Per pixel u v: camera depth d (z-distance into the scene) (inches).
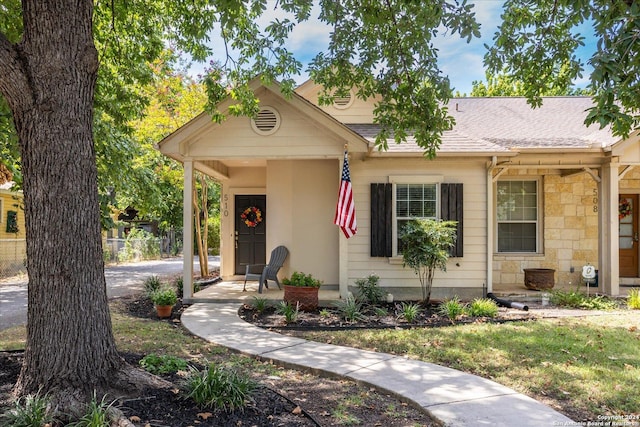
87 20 149.7
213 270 682.8
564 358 207.5
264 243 498.0
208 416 133.5
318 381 183.0
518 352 217.5
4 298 405.4
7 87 139.5
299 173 415.5
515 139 413.4
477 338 244.8
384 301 369.7
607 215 387.2
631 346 225.9
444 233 345.7
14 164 389.4
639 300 340.5
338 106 450.9
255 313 325.1
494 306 322.0
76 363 141.4
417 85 263.1
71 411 131.3
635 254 450.3
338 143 354.0
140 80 355.6
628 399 158.9
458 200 381.1
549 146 380.2
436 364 200.7
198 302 356.8
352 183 390.3
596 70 136.9
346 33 257.0
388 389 167.8
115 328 265.9
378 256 382.9
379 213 384.2
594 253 427.2
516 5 235.0
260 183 492.4
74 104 144.9
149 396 143.8
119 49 335.3
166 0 308.7
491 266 381.4
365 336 252.2
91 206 149.2
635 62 136.9
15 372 164.6
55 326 141.1
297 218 413.1
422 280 375.9
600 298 356.8
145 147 575.2
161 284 434.3
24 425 120.8
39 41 140.7
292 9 232.2
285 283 340.8
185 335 256.5
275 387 173.0
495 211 434.3
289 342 237.5
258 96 356.8
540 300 377.4
